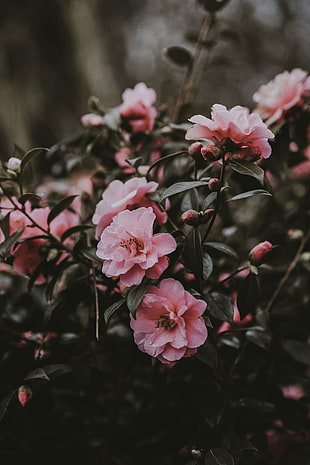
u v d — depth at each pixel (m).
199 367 0.91
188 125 0.95
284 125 0.98
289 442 1.04
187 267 0.79
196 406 0.88
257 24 3.09
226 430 0.88
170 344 0.75
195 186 0.77
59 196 1.05
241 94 3.03
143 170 0.87
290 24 3.13
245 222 1.27
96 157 1.04
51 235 0.85
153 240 0.76
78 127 2.20
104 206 0.80
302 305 1.02
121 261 0.76
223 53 2.48
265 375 0.96
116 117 0.98
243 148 0.76
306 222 1.07
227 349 0.92
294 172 1.30
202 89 2.84
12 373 0.93
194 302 0.75
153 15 2.76
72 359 0.95
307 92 0.97
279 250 1.03
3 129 2.15
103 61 2.27
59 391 1.00
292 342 0.96
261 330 0.86
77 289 0.89
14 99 2.16
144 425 1.00
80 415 1.01
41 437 0.96
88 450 0.99
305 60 3.14
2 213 0.88
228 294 0.95
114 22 2.40
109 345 0.97
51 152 1.07
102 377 0.98
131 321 0.76
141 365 0.99
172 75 2.58
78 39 2.23
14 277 1.10
